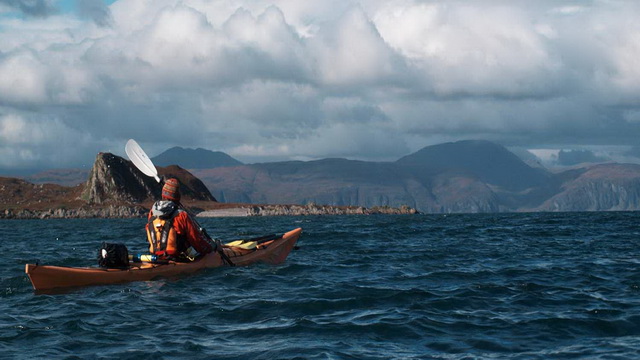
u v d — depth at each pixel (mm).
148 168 12391
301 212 159750
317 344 6492
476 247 19266
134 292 9727
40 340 6820
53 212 147375
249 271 11938
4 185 181750
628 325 7375
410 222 53844
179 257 11570
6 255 17859
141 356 6117
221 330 7211
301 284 10508
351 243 21062
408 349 6363
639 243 20359
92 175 173500
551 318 7754
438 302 8883
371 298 9125
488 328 7273
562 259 15164
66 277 10188
